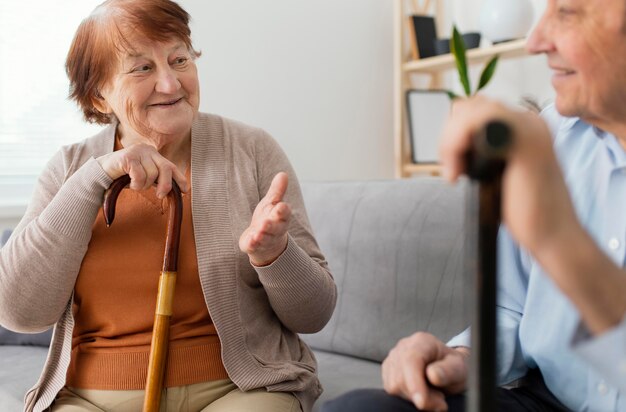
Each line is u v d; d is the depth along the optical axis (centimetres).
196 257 126
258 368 125
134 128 131
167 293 118
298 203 140
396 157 311
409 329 164
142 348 123
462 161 39
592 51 68
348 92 312
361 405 74
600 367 58
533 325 92
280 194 113
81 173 123
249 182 135
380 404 74
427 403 73
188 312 126
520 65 290
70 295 125
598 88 70
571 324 86
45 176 135
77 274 124
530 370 98
